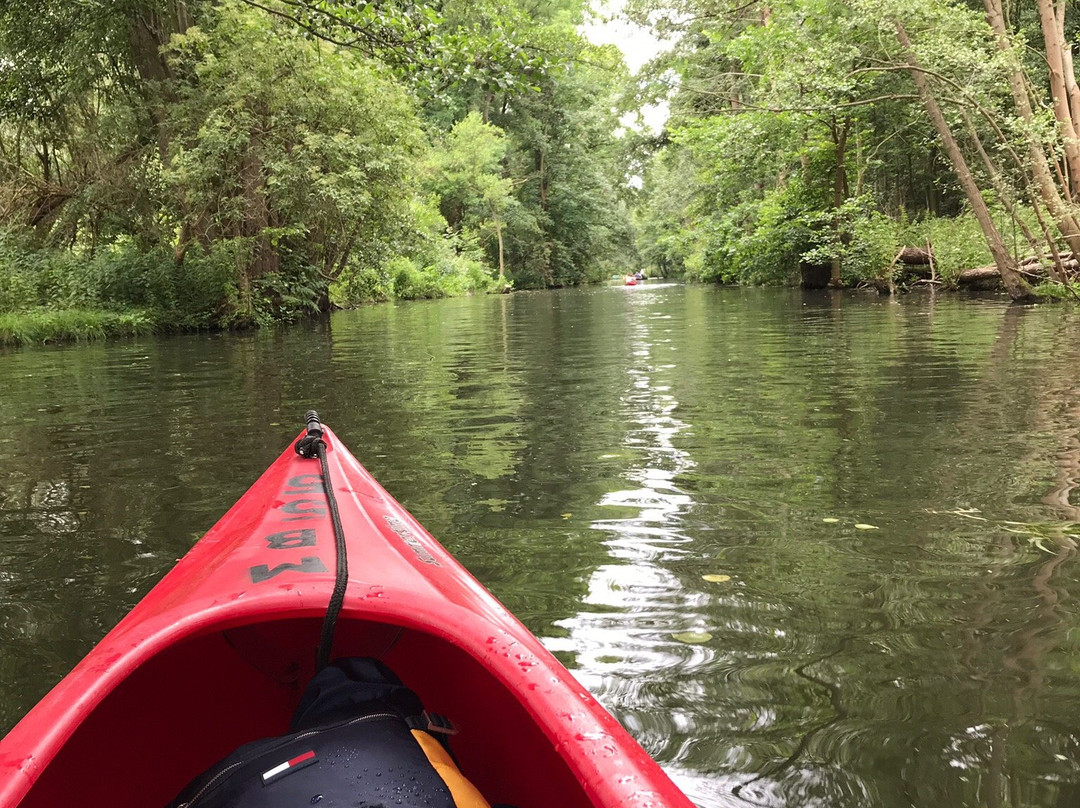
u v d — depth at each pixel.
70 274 16.19
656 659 2.32
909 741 1.90
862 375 7.25
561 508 3.75
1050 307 13.82
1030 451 4.50
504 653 1.55
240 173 17.02
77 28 16.77
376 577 1.75
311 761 1.14
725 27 27.53
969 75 14.58
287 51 16.34
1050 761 1.81
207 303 16.47
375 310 23.12
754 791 1.73
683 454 4.68
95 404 7.00
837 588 2.79
